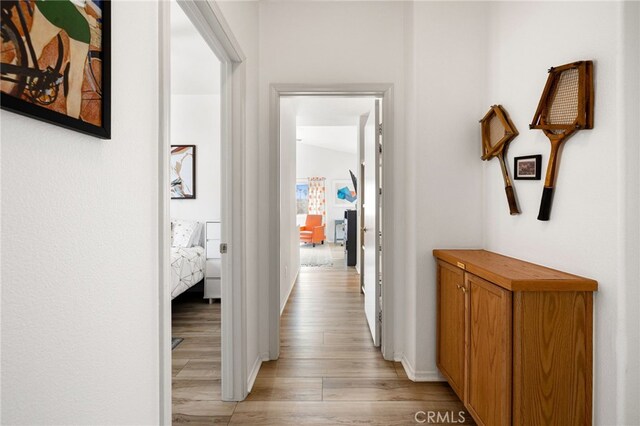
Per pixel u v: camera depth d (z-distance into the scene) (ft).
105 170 2.70
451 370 6.95
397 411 6.65
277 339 8.88
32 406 2.07
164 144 3.58
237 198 6.95
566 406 4.77
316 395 7.20
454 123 7.85
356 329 11.02
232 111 6.93
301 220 38.19
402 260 8.77
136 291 3.15
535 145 6.10
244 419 6.40
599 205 4.69
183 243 14.48
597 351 4.73
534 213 6.09
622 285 4.36
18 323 1.98
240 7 6.77
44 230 2.13
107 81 2.61
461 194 7.88
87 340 2.52
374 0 8.77
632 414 4.38
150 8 3.38
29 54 1.94
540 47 5.95
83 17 2.37
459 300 6.58
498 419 5.13
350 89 8.71
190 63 11.89
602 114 4.65
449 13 7.83
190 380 7.84
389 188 8.75
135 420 3.15
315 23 8.77
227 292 6.99
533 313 4.78
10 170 1.90
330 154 38.47
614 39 4.46
